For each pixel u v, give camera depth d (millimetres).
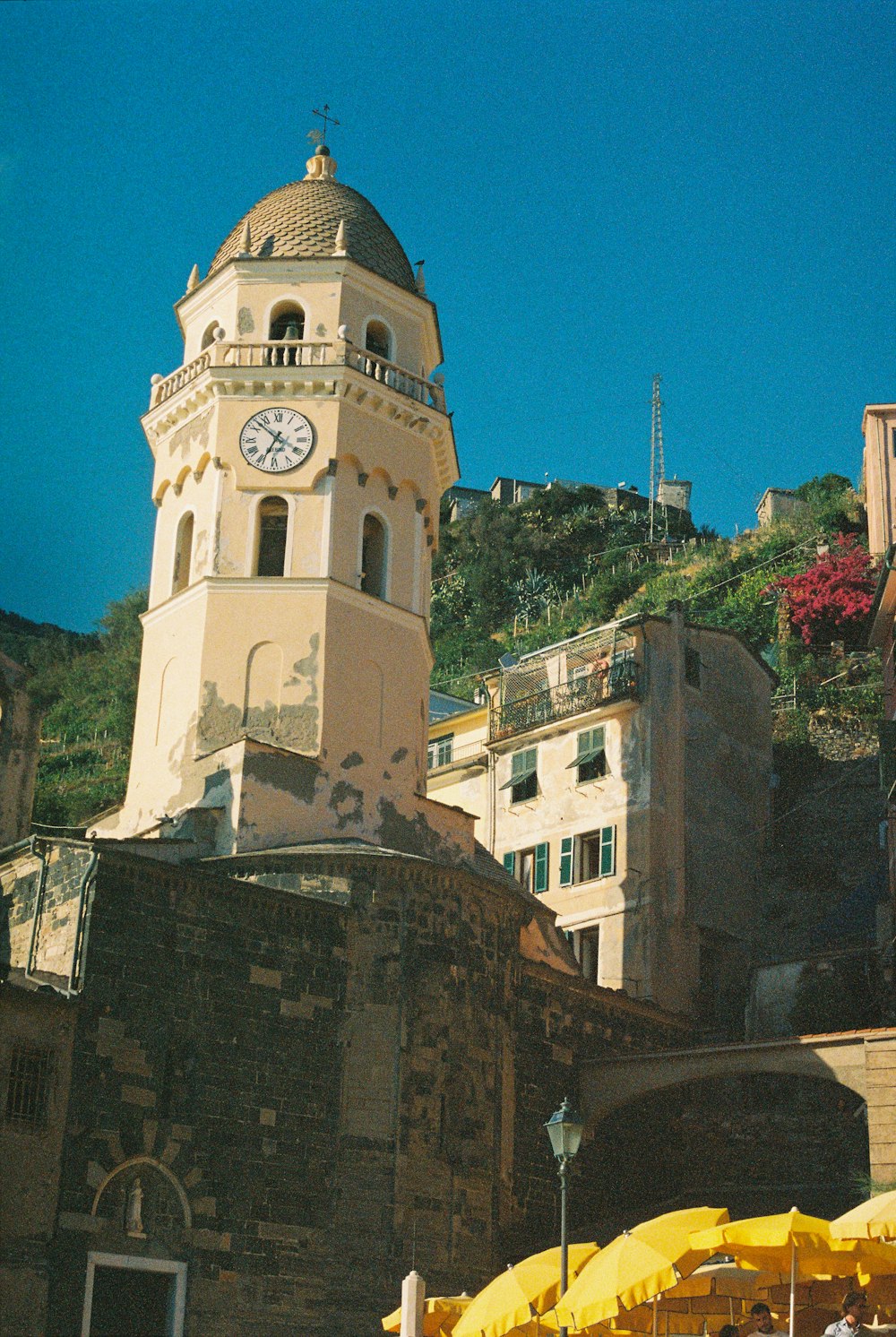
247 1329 35281
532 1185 43781
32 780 42750
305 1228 36812
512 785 59594
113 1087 34969
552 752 58938
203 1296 34938
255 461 44750
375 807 43000
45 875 37938
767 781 60469
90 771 79562
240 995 37562
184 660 43781
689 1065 44781
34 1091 33875
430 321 48844
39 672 87312
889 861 50000
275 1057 37656
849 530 88250
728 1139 49281
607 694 57312
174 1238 35000
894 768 49188
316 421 45000
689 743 56719
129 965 36031
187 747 42594
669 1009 52312
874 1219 27047
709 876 55688
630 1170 47250
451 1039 39812
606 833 55844
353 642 43781
